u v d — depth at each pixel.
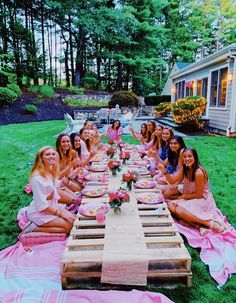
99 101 21.69
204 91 12.33
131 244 2.15
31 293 2.03
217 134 10.52
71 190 3.72
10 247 2.64
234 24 29.34
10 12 19.69
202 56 33.41
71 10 20.94
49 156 2.70
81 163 3.96
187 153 3.02
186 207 2.99
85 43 25.61
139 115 19.31
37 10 22.39
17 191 4.41
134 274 2.03
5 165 6.10
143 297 1.97
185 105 10.77
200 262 2.47
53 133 10.76
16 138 9.82
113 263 2.00
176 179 3.41
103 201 2.92
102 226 2.46
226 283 2.20
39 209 2.65
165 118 15.22
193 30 30.66
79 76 25.02
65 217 2.75
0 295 2.05
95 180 3.59
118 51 25.05
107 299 1.95
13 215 3.49
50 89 19.73
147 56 26.17
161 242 2.21
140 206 2.82
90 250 2.16
